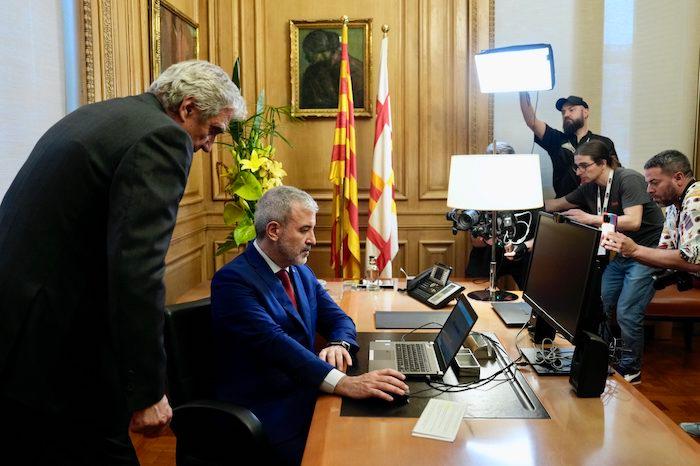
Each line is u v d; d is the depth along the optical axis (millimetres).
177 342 1945
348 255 4633
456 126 4871
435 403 1686
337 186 4609
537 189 2830
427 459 1394
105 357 1554
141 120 1518
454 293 2742
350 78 4836
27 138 2576
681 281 3020
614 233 2883
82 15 2941
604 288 4047
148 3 3672
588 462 1367
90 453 1593
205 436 1876
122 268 1412
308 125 4914
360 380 1784
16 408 1466
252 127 3850
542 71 3959
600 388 1733
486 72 4082
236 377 2031
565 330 1829
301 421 2000
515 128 4832
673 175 3086
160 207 1459
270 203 2104
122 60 3346
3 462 1508
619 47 4742
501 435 1506
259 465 1744
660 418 1598
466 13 4785
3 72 2395
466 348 2105
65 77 2912
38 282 1439
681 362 4379
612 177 3971
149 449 3023
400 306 2760
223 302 2037
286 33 4852
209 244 4973
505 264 4016
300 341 2139
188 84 1629
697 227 2812
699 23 4652
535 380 1869
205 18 4793
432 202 4930
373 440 1494
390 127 4551
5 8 2406
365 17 4812
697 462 1365
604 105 4797
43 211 1450
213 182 4895
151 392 1469
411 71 4848
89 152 1463
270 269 2139
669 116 4758
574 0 4738
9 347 1429
